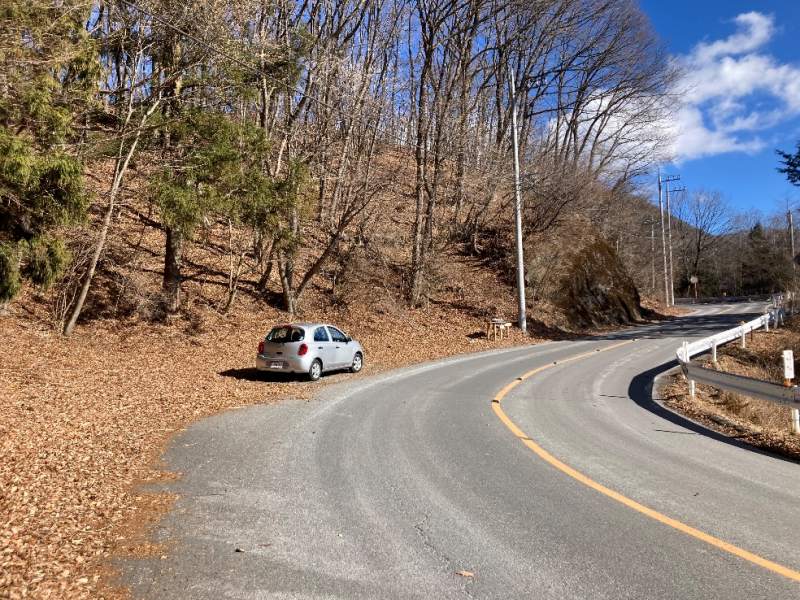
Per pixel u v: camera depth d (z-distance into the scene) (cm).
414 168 3164
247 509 510
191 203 1365
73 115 1139
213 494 551
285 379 1373
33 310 1506
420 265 2656
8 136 827
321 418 924
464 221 3666
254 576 379
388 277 2762
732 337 2173
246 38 1603
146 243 2134
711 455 729
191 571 387
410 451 723
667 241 6116
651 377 1521
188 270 2081
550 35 3797
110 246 1852
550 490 570
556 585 370
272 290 2225
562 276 3409
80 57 1112
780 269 7150
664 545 435
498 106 3638
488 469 644
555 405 1085
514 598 352
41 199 899
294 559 407
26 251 930
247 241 2241
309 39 1834
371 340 2114
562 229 3766
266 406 1031
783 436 861
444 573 386
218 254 2305
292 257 1958
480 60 3462
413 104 2870
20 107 949
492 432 836
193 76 1466
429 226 2766
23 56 952
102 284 1750
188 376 1308
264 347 1378
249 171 1577
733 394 1299
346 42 2584
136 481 589
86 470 608
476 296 3033
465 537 449
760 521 487
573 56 4109
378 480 600
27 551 407
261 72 1612
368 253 2702
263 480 597
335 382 1352
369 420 913
